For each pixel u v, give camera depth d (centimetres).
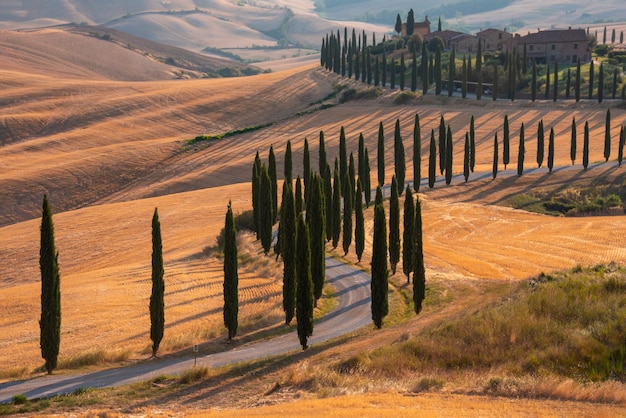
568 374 13038
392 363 14550
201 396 14450
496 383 12581
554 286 17138
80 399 14488
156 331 18675
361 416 10312
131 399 14525
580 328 14488
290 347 18600
